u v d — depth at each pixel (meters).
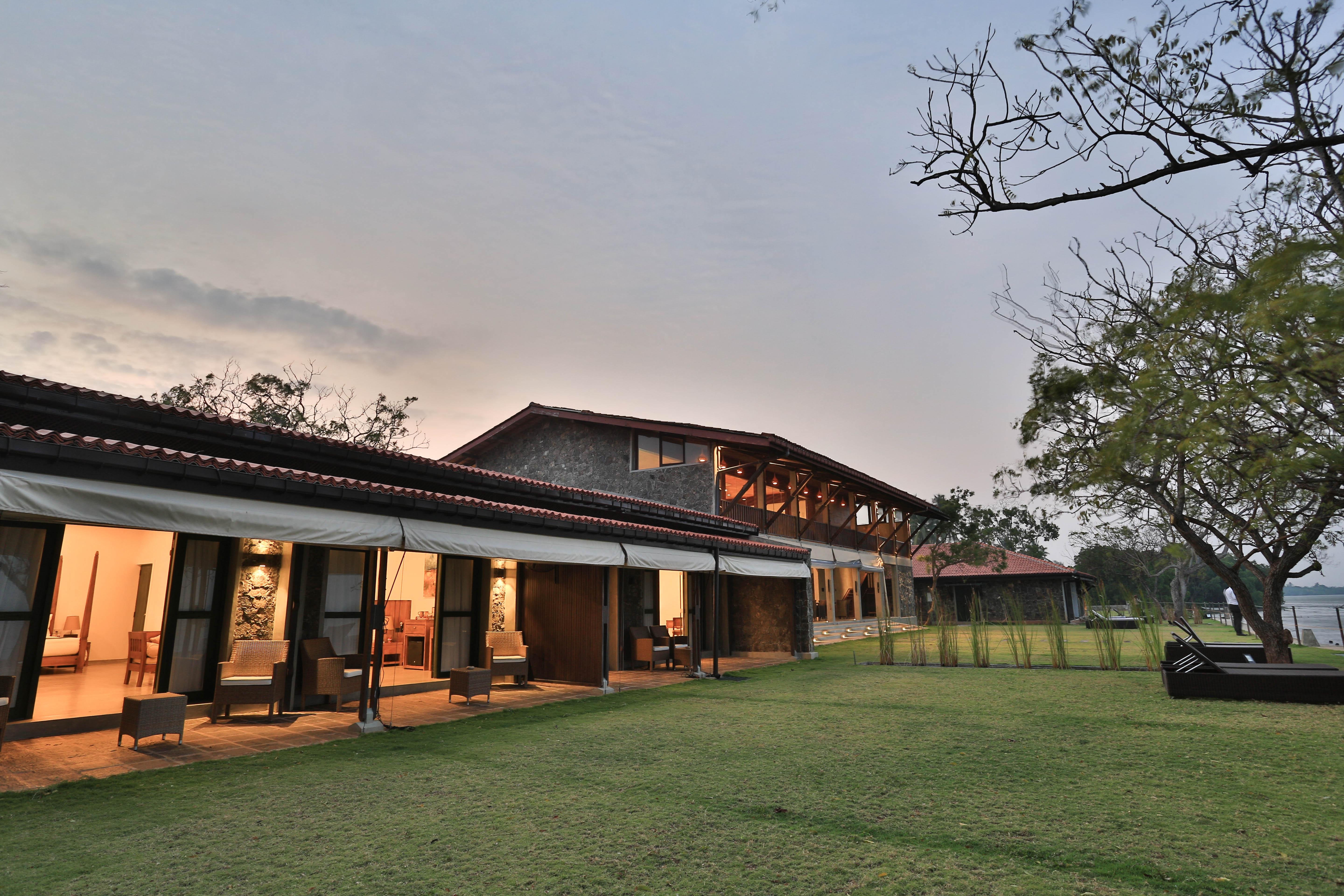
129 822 4.89
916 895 3.67
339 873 4.00
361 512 8.16
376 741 7.68
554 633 13.09
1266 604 12.22
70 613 13.15
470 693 10.13
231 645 9.39
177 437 9.36
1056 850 4.28
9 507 5.22
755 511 23.61
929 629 29.53
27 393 7.89
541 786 5.81
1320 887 3.70
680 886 3.81
